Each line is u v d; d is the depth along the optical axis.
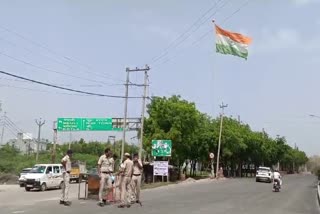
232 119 90.62
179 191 33.66
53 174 37.72
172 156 57.03
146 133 58.16
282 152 129.12
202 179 64.56
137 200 20.98
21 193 32.59
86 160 77.81
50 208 17.84
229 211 19.73
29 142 117.25
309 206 25.94
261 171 59.16
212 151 76.50
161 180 51.09
